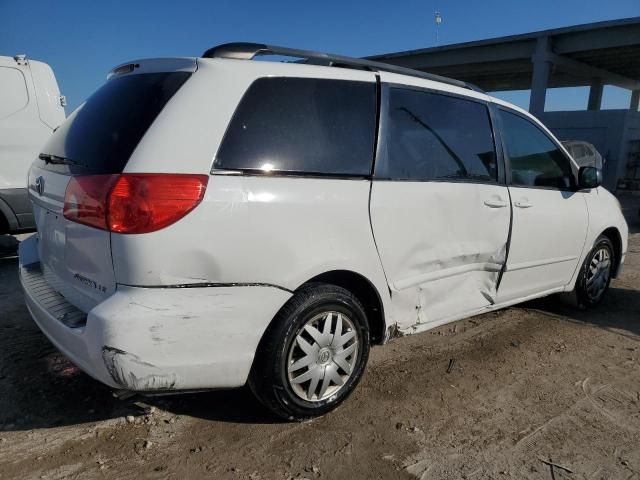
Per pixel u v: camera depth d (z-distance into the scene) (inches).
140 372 89.9
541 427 116.4
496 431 114.1
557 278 178.9
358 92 118.7
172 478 94.3
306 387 110.5
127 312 88.2
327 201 108.0
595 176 175.5
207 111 97.0
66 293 106.0
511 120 158.4
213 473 96.1
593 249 192.7
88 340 90.0
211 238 93.2
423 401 125.2
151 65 107.7
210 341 95.1
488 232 144.6
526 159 161.2
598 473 101.6
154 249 89.0
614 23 900.6
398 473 98.7
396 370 141.0
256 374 105.2
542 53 991.0
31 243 140.2
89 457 98.9
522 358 152.8
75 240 98.6
